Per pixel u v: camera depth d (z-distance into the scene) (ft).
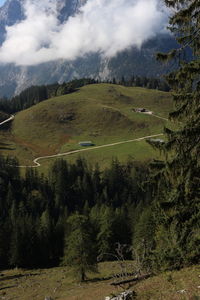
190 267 53.78
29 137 652.48
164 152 46.32
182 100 43.50
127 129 652.48
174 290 48.19
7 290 170.91
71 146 597.52
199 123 42.50
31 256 258.16
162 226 53.57
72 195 415.64
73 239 164.35
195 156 44.11
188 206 47.55
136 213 277.64
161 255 56.03
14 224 275.18
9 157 520.83
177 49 44.32
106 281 150.10
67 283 166.50
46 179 431.43
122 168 472.44
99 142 609.83
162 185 49.98
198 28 42.34
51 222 289.94
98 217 260.01
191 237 48.67
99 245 226.17
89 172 453.17
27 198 380.37
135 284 61.93
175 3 43.19
